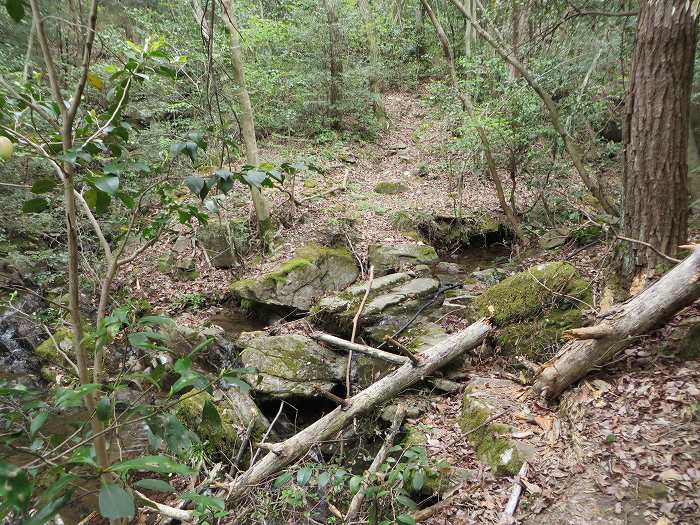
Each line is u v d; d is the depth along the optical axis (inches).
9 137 49.2
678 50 156.1
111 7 377.1
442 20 562.6
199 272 310.7
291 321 270.2
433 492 132.1
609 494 107.7
